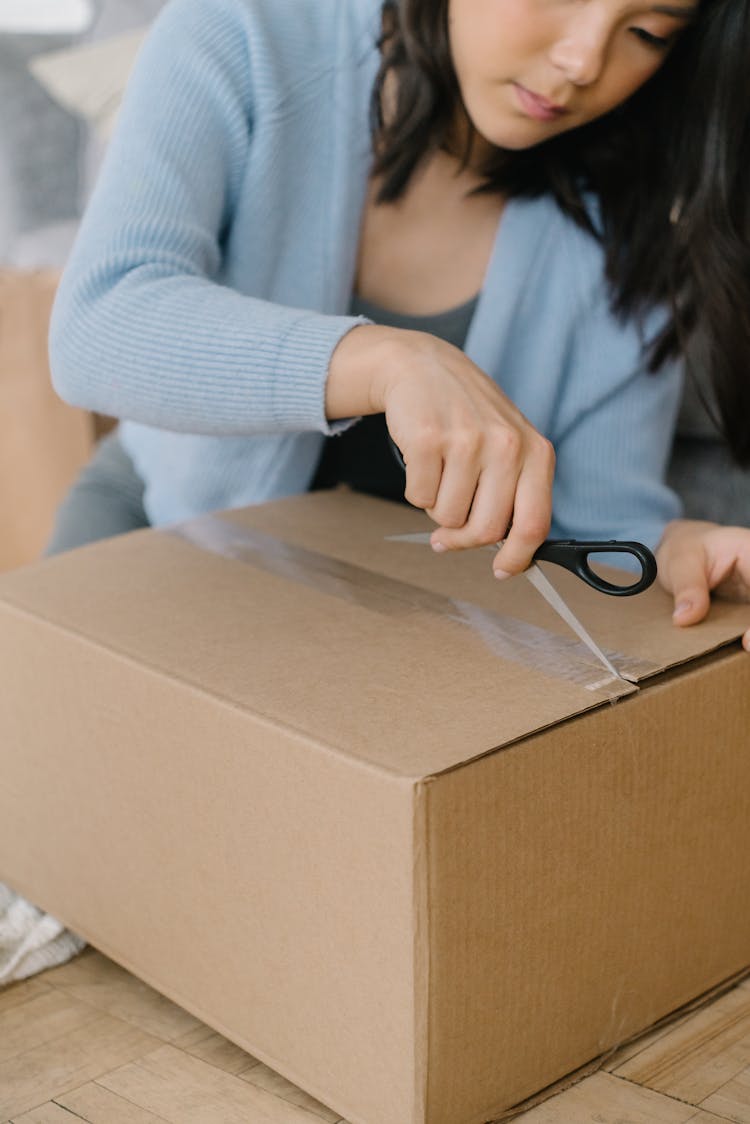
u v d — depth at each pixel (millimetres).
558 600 729
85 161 2846
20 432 1787
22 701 822
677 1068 732
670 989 767
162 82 986
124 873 781
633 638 752
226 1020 738
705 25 989
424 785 587
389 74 1055
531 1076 692
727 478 1393
